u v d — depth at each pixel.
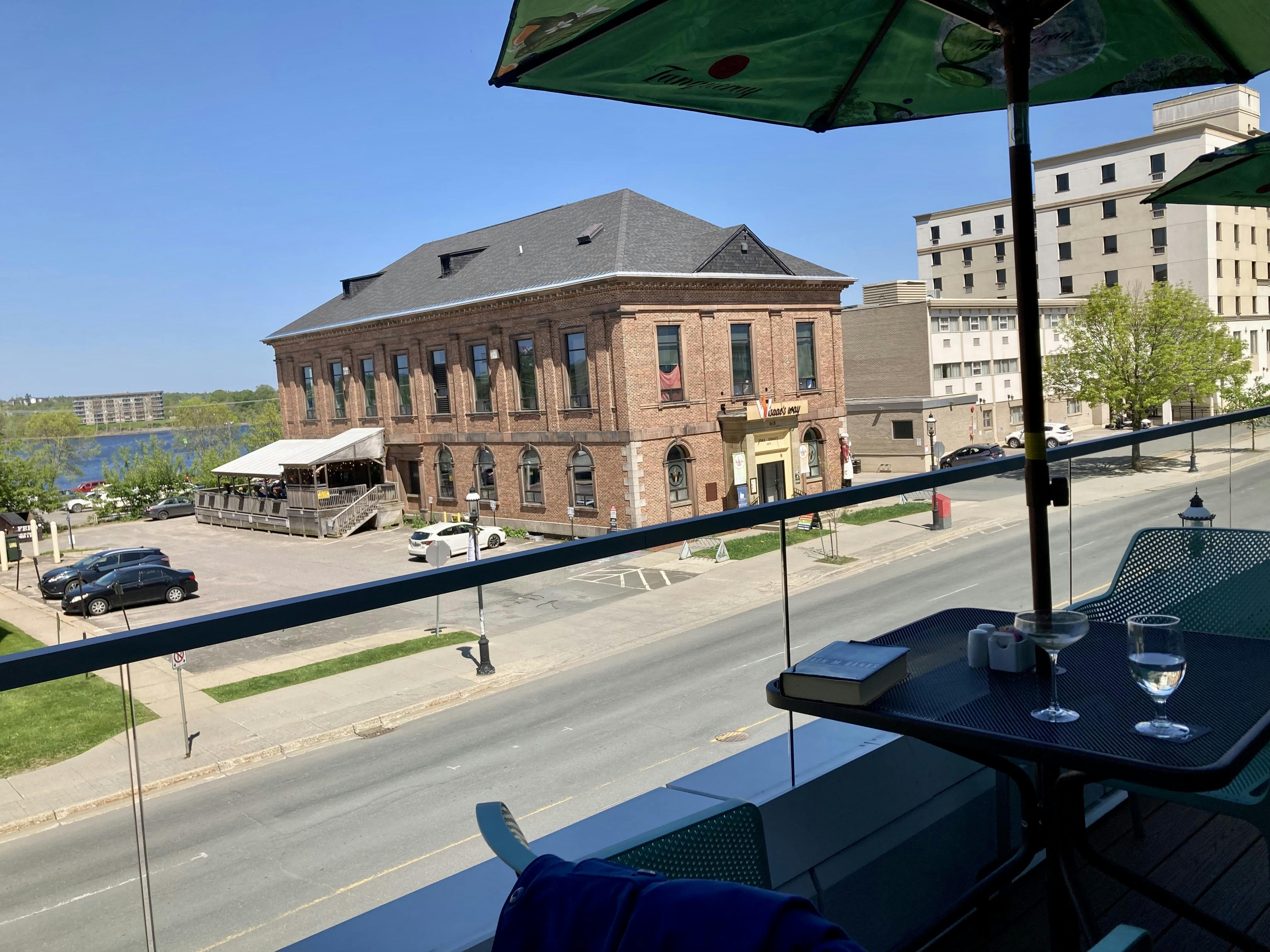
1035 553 2.46
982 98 3.11
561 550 2.05
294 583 31.91
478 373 38.62
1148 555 3.24
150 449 66.12
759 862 1.66
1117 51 2.86
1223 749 1.69
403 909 1.79
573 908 0.93
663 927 0.84
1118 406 43.97
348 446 42.78
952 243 80.12
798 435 37.03
